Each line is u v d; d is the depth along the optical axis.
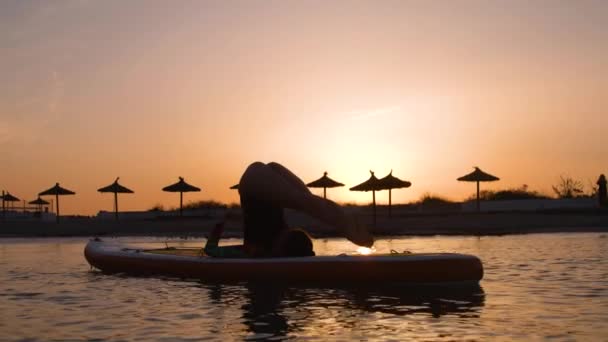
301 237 9.50
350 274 8.24
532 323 5.48
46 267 11.72
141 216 43.69
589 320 5.58
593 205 33.28
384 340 4.89
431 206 38.09
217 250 9.88
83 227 32.00
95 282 9.06
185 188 35.34
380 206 41.22
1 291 8.09
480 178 32.06
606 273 9.23
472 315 5.90
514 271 9.62
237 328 5.43
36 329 5.49
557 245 15.66
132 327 5.53
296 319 5.82
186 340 4.97
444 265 8.12
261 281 8.72
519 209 34.56
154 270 9.96
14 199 45.78
